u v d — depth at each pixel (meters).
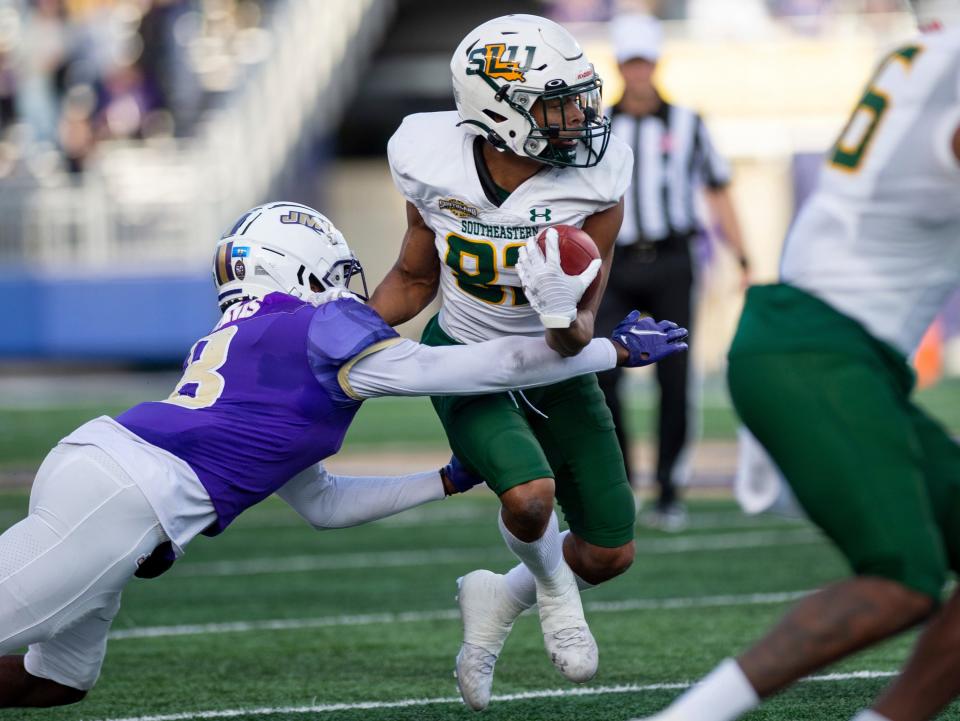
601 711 12.49
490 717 12.34
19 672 10.91
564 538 12.49
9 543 10.02
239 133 52.00
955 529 9.15
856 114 9.36
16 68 54.78
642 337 11.23
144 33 55.38
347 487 11.73
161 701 13.06
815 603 8.59
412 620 16.84
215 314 49.97
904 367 9.27
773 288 9.52
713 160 23.78
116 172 50.34
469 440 11.38
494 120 11.01
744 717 12.00
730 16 57.06
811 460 8.82
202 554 22.08
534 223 11.23
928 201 8.96
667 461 23.89
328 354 10.48
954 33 9.05
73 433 10.45
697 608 17.20
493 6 64.12
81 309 50.06
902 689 8.52
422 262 12.12
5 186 50.59
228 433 10.42
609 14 58.41
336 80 59.22
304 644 15.55
